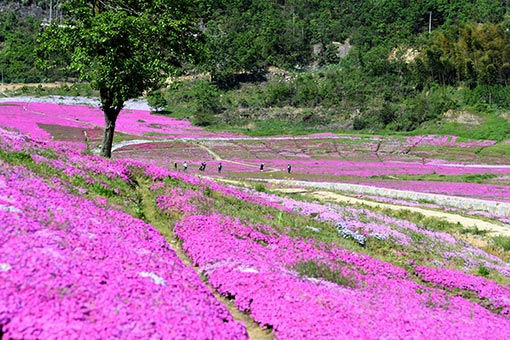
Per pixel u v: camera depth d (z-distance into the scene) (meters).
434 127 121.62
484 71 135.00
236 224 18.66
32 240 9.28
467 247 27.73
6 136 19.78
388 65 157.00
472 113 124.25
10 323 6.74
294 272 14.22
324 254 18.14
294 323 9.94
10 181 13.14
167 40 30.08
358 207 36.44
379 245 24.05
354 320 10.55
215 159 79.38
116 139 93.69
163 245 13.49
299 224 23.73
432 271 19.83
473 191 52.03
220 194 25.66
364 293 13.55
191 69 168.50
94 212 13.59
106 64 27.72
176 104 146.25
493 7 185.00
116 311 7.73
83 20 28.08
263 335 10.30
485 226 34.97
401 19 190.25
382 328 10.47
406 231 27.72
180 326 7.86
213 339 8.01
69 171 18.20
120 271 9.53
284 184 50.78
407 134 115.38
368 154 90.81
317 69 177.00
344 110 140.25
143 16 28.98
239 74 171.12
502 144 102.38
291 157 85.56
